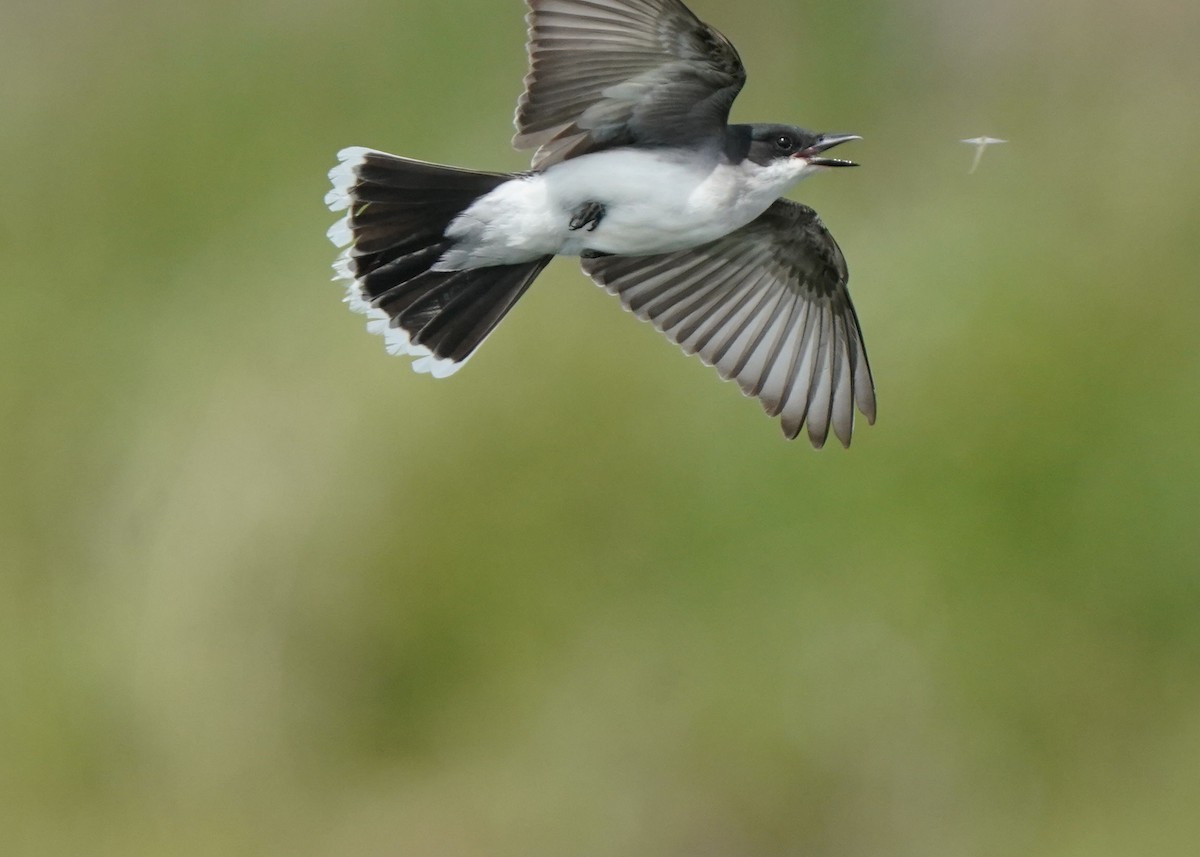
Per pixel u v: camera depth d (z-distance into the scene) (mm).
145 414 14219
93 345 14875
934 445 13516
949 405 13695
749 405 13414
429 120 15789
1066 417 13547
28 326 15023
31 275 15352
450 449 13203
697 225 8992
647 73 8719
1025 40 15969
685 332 10281
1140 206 15031
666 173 8891
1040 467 13383
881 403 13773
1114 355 13906
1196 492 13234
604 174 8875
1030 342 13961
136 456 13969
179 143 15891
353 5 16203
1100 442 13469
